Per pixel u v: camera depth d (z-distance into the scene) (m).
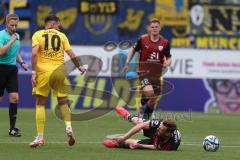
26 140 34.81
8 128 41.47
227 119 51.44
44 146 31.91
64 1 57.62
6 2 56.62
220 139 37.88
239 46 58.66
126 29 57.94
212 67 58.59
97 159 27.38
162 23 58.03
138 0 57.91
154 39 40.34
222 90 58.59
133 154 29.09
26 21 57.16
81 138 36.50
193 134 40.28
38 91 31.06
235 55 58.56
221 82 58.59
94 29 57.91
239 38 58.66
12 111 37.09
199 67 58.59
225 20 58.56
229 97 58.56
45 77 30.88
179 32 58.22
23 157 27.78
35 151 29.81
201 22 58.31
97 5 57.94
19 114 51.62
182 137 38.38
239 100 58.56
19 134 36.97
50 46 30.94
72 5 57.75
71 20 57.81
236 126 46.06
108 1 58.00
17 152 29.38
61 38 31.25
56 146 32.03
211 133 41.16
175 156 28.72
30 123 44.94
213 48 58.66
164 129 30.23
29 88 57.84
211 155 29.52
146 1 57.94
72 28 57.81
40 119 31.20
